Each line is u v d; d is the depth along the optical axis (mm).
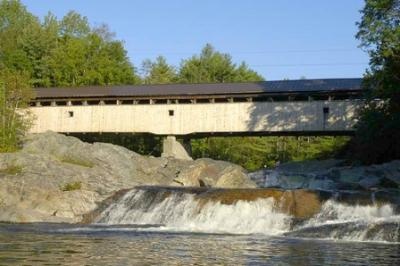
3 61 68625
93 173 33625
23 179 31312
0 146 39938
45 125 51500
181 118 48250
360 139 40312
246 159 71688
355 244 20109
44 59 69938
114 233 22766
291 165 44594
